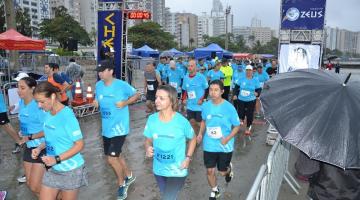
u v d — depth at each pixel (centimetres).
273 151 397
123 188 528
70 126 362
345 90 296
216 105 488
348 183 288
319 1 801
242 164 718
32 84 443
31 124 443
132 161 727
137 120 1152
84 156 750
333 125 277
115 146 512
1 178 615
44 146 404
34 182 431
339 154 264
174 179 386
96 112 1239
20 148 771
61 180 370
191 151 393
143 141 892
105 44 1313
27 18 5178
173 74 1294
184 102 1274
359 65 7638
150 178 627
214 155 493
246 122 970
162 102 370
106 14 1302
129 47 2045
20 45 1419
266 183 349
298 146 276
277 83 336
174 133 376
